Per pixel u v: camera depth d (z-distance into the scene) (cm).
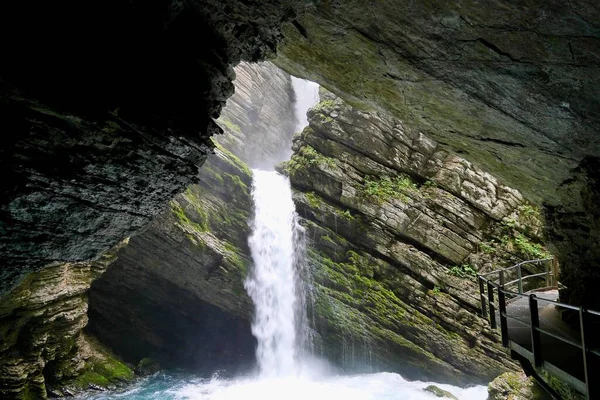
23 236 382
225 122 1962
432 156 1603
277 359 1427
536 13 338
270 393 1242
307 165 1599
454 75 473
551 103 438
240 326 1505
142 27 363
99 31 335
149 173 437
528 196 697
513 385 981
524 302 992
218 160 1455
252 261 1412
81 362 1137
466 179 1555
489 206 1522
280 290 1469
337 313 1428
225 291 1375
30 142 327
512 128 522
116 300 1378
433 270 1466
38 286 923
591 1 304
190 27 411
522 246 1469
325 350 1426
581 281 635
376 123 1605
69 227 418
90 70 333
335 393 1241
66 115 325
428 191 1550
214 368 1466
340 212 1533
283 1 412
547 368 433
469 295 1430
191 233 1306
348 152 1611
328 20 480
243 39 462
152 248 1302
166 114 396
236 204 1452
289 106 2675
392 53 486
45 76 308
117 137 371
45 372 1040
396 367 1405
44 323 949
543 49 374
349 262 1488
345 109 1645
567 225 625
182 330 1509
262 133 2294
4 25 284
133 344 1409
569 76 391
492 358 1368
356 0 427
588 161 505
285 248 1516
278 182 1602
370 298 1436
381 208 1517
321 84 673
